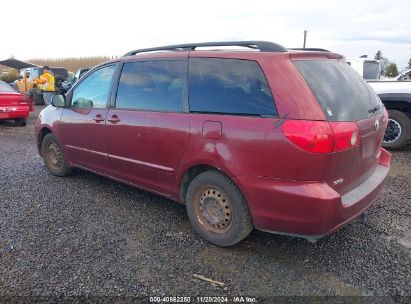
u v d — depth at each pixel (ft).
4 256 11.23
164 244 11.93
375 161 12.51
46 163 19.38
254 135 10.23
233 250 11.53
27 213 14.37
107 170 15.60
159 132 12.68
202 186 11.81
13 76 105.91
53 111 18.35
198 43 12.50
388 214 14.02
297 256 11.16
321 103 9.86
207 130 11.25
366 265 10.65
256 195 10.41
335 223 9.98
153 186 13.62
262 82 10.48
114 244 11.92
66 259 11.05
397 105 23.91
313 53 11.17
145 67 13.74
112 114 14.60
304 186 9.73
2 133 34.27
